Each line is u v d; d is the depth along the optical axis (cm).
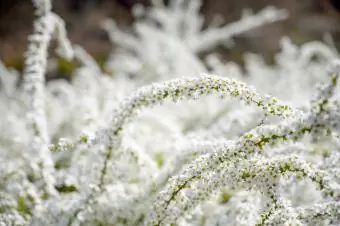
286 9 1231
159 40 531
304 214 165
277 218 159
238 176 162
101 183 207
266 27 1131
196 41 571
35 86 242
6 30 1295
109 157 203
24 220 220
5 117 394
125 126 183
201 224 226
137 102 171
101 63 948
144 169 212
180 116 426
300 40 1120
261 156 167
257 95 160
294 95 429
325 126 143
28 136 319
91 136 185
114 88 387
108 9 1313
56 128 401
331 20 1172
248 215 199
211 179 164
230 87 160
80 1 1309
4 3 1352
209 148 197
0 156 316
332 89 145
